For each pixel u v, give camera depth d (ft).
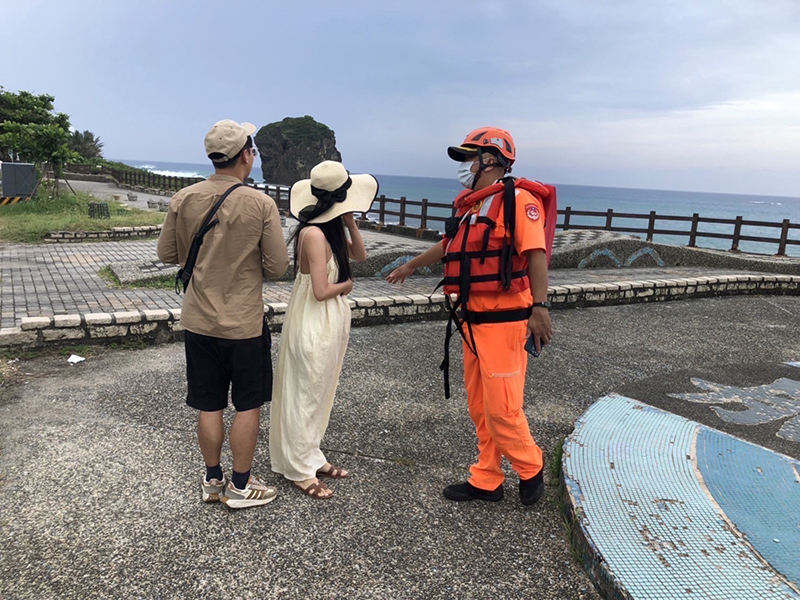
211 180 7.89
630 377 15.49
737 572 6.72
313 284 8.38
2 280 24.08
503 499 9.16
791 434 11.51
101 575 6.95
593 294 24.97
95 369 14.33
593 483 8.75
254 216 7.69
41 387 13.02
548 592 7.00
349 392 13.56
